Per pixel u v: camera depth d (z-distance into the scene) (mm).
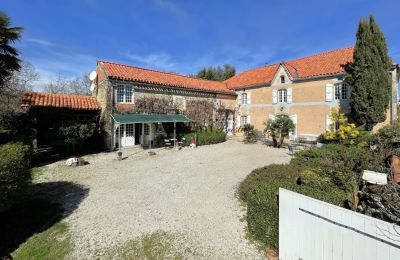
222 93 29156
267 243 6023
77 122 17344
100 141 20656
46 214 8141
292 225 5004
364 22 17250
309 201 4621
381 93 16719
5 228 7281
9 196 6566
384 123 18484
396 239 3371
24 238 6805
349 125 14586
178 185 10906
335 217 4164
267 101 27234
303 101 23453
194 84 27156
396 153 8930
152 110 22141
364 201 5691
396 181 6285
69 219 7789
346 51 23000
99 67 21609
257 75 30625
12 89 21516
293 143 20469
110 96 19531
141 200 9242
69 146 18016
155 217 7820
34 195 9852
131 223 7461
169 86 23281
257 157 16781
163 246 6242
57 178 12180
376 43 16984
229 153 18438
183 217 7766
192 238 6555
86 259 5820
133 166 14523
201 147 21406
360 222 3809
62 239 6684
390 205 4699
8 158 6504
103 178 12133
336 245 4164
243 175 12188
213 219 7570
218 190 10109
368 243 3711
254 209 6438
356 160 9000
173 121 21266
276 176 8750
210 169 13609
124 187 10758
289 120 20891
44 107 17969
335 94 20984
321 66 23125
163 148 20906
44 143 18766
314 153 10578
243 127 26906
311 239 4602
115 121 18391
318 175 7461
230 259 5637
